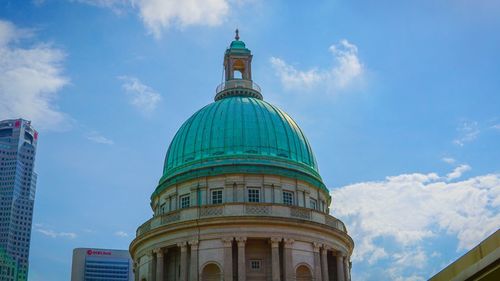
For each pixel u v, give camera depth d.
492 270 23.36
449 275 26.67
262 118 89.19
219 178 81.75
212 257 74.44
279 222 75.88
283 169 83.81
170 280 78.31
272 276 73.69
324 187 88.94
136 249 84.06
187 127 91.75
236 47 102.56
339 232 81.38
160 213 86.06
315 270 76.75
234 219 75.19
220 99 96.94
